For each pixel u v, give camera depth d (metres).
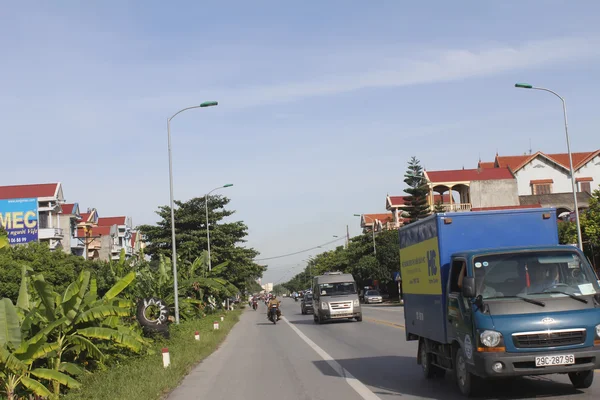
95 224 79.44
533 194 60.84
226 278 58.12
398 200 79.12
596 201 35.84
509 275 9.33
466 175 60.16
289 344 21.98
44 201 60.06
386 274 64.75
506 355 8.52
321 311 33.09
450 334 9.98
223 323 34.16
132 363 14.67
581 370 8.65
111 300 14.92
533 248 9.62
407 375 12.67
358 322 32.56
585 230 34.72
